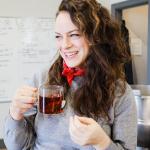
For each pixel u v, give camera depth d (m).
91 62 1.22
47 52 3.89
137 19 4.62
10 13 3.68
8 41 3.70
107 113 1.18
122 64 1.30
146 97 1.55
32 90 1.14
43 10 3.83
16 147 1.21
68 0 1.14
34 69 3.84
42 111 1.11
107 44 1.24
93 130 0.98
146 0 3.65
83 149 1.14
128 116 1.18
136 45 4.68
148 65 3.63
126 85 1.25
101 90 1.21
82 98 1.20
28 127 1.25
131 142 1.16
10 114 1.19
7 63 3.71
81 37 1.14
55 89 1.09
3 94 3.71
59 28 1.13
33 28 3.80
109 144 1.03
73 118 1.03
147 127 1.55
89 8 1.15
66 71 1.25
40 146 1.21
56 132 1.18
